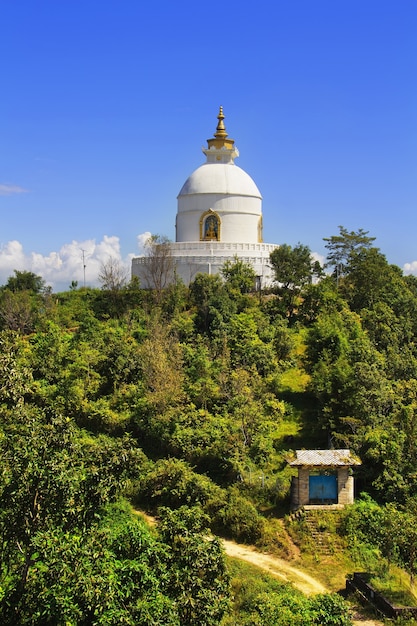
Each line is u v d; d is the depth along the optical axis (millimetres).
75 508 29812
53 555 27188
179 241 122375
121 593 27609
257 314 95625
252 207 121250
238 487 62500
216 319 92688
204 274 103750
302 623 38906
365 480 63812
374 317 94625
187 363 81750
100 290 114625
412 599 45812
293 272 104688
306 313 101688
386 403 71188
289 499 61156
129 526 32625
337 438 66938
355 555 54094
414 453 64125
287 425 74312
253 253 114438
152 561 30719
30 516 28984
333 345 79875
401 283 109938
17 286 123188
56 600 26562
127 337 90938
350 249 118938
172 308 100625
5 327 102125
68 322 105250
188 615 30531
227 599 31938
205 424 69625
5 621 27453
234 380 74938
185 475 61844
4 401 34625
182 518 35688
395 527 50156
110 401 77375
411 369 81438
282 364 85250
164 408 72375
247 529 57094
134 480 63375
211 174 120688
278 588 47812
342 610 40219
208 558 32375
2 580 29281
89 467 31078
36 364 81750
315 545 55438
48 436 30875
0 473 28703
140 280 116312
